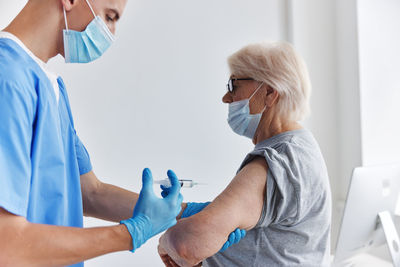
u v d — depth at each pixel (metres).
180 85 2.27
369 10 2.63
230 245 1.10
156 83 2.20
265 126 1.27
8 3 1.75
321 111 2.76
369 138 2.65
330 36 2.77
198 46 2.32
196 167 2.34
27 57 0.97
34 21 1.02
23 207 0.80
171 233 1.05
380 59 2.68
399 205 2.43
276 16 2.59
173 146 2.26
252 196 1.04
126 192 1.49
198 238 0.99
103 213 1.48
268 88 1.25
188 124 2.30
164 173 2.24
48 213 1.02
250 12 2.49
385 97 2.70
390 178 1.67
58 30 1.06
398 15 2.74
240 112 1.29
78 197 1.21
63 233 0.81
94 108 2.04
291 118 1.25
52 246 0.79
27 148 0.84
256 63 1.24
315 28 2.70
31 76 0.93
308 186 1.10
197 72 2.32
